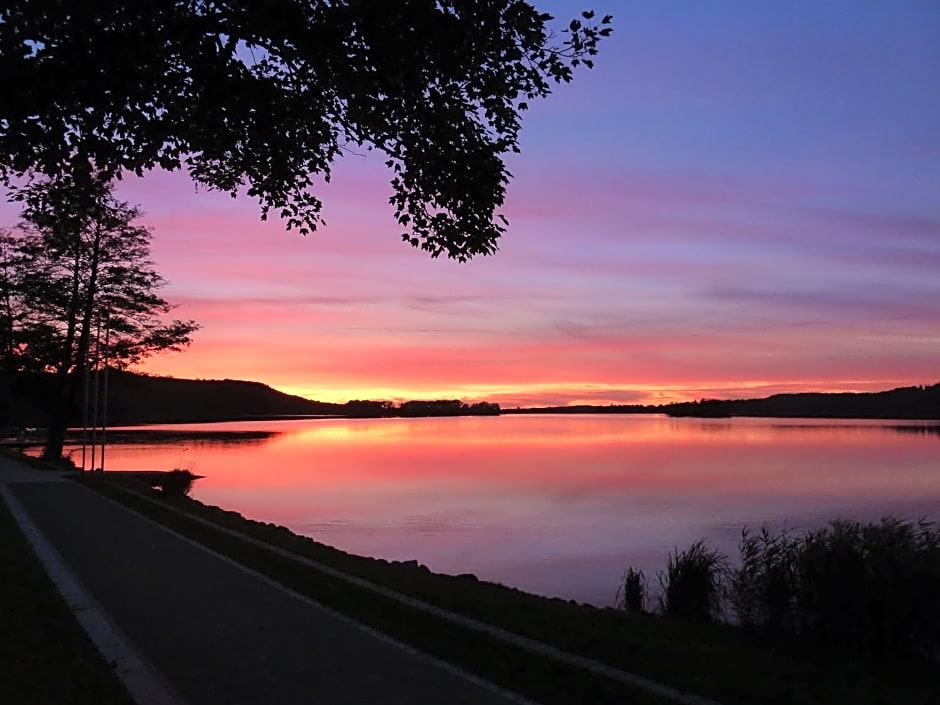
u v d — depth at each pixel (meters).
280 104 8.20
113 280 30.83
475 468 45.41
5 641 6.36
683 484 34.75
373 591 8.46
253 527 14.48
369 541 20.12
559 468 45.09
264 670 5.88
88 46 6.59
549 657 6.14
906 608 6.55
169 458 50.03
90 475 24.98
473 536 20.73
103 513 15.52
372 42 7.29
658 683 5.62
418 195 9.16
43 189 9.29
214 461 50.44
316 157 9.11
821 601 7.06
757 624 7.88
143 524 13.98
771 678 5.81
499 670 5.88
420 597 8.32
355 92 7.92
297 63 8.27
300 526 22.77
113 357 31.64
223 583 8.97
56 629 6.83
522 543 19.56
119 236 31.05
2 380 32.94
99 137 7.55
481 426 156.00
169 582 9.02
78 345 31.80
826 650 6.90
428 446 74.31
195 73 7.41
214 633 6.88
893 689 5.69
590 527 22.27
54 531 13.03
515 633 6.91
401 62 7.44
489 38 7.45
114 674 5.72
